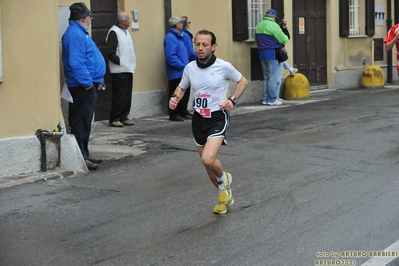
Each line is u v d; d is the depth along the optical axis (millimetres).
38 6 18781
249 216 14766
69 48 19125
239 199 16188
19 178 18297
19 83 18531
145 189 17281
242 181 17906
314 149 21906
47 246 13086
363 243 12797
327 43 40750
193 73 14688
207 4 32125
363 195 16266
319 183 17531
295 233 13516
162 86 30172
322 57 40500
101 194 16859
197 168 19469
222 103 14438
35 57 18797
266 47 33062
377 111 30578
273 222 14297
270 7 35906
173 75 28578
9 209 15586
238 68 33938
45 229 14125
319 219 14406
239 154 21297
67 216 15031
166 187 17438
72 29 19234
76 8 19375
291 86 35906
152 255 12453
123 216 14969
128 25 26453
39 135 18969
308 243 12883
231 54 33344
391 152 21266
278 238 13234
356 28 43719
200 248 12766
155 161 20453
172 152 21703
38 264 12133
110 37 26109
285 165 19672
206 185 17562
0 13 17906
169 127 26578
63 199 16422
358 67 43062
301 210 15141
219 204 15039
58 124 19297
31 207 15750
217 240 13211
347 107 32188
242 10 33656
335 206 15383
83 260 12281
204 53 14414
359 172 18672
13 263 12188
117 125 26656
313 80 39969
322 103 34000
